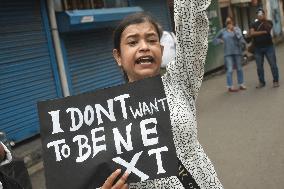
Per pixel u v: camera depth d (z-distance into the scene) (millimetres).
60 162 1786
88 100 1834
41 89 8695
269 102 8945
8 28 8055
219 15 16547
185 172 1864
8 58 7984
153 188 1833
